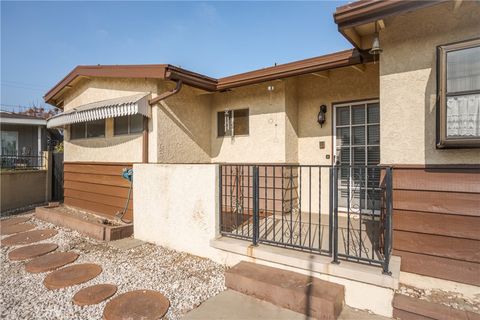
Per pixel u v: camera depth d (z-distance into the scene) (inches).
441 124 124.6
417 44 137.9
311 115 267.6
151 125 262.1
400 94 142.3
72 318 130.0
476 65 117.0
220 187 192.4
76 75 315.3
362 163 240.8
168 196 216.4
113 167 300.4
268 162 265.7
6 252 219.0
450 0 119.4
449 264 129.3
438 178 132.1
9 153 645.9
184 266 183.6
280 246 167.9
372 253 140.4
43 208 361.4
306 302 127.1
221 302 139.7
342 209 249.9
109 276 172.6
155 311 133.0
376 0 127.5
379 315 127.1
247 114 286.7
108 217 305.0
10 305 141.2
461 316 111.3
